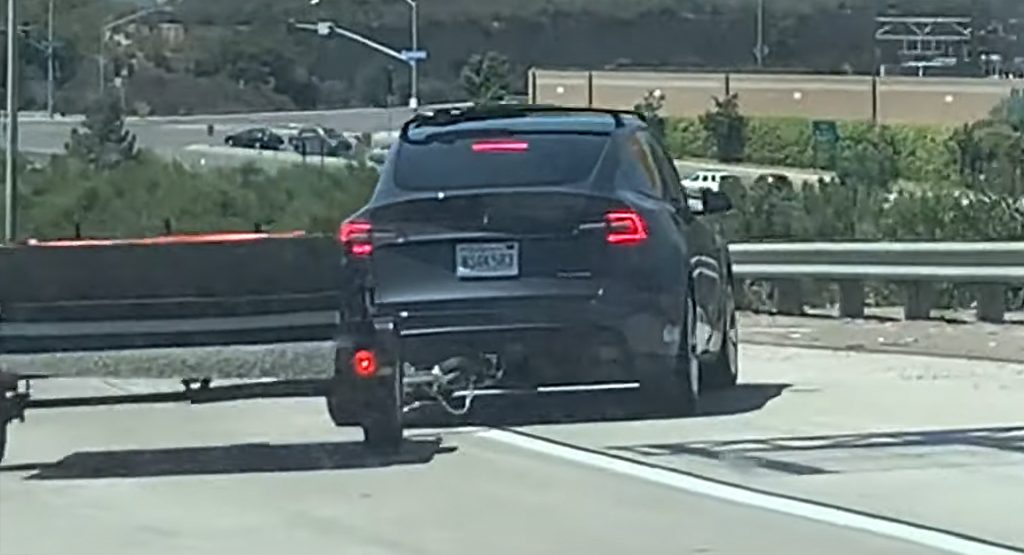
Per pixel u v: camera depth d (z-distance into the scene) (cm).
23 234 3838
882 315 2177
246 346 1108
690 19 9688
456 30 9144
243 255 1105
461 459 1159
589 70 8212
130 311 1102
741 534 923
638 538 916
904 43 9481
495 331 1243
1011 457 1139
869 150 6281
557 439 1232
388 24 8956
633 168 1295
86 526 966
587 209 1251
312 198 4328
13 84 3253
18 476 1127
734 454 1162
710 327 1384
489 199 1247
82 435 1288
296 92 8944
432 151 1293
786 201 2978
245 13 9025
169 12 8881
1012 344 1802
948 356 1719
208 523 969
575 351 1255
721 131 7431
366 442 1174
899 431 1245
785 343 1886
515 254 1248
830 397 1426
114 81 8225
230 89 8744
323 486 1072
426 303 1245
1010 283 1961
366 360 1138
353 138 6900
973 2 9594
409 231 1251
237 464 1156
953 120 7525
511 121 1316
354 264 1201
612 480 1077
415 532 938
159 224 4022
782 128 7312
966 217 2719
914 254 2034
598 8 9538
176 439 1265
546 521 962
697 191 1466
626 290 1251
